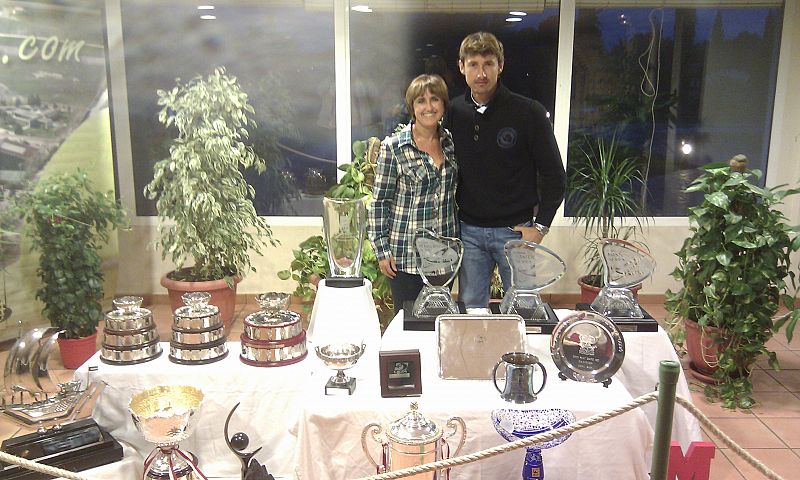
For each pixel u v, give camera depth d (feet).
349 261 8.09
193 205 12.76
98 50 14.23
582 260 15.48
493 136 9.12
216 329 7.58
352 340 7.61
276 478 7.42
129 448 7.27
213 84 13.25
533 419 5.84
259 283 15.88
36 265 12.71
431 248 7.57
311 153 15.57
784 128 15.26
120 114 15.14
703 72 15.15
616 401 6.16
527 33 14.92
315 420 6.16
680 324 11.73
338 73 15.11
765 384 11.44
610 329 6.55
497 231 9.42
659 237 15.52
